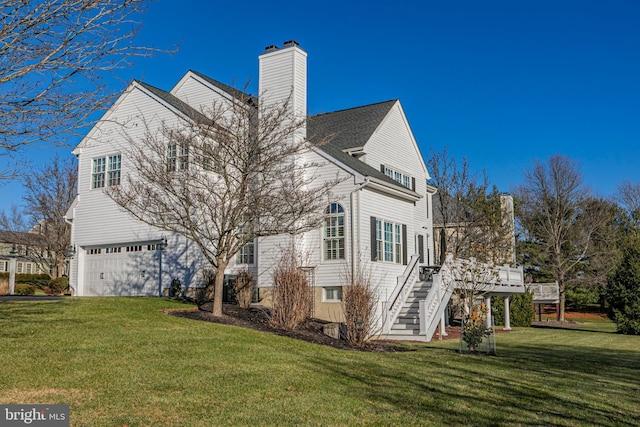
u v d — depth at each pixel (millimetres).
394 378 10859
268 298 21000
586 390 10844
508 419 8250
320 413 8008
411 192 23344
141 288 22859
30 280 39406
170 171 17781
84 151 24859
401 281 21344
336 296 20656
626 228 53500
